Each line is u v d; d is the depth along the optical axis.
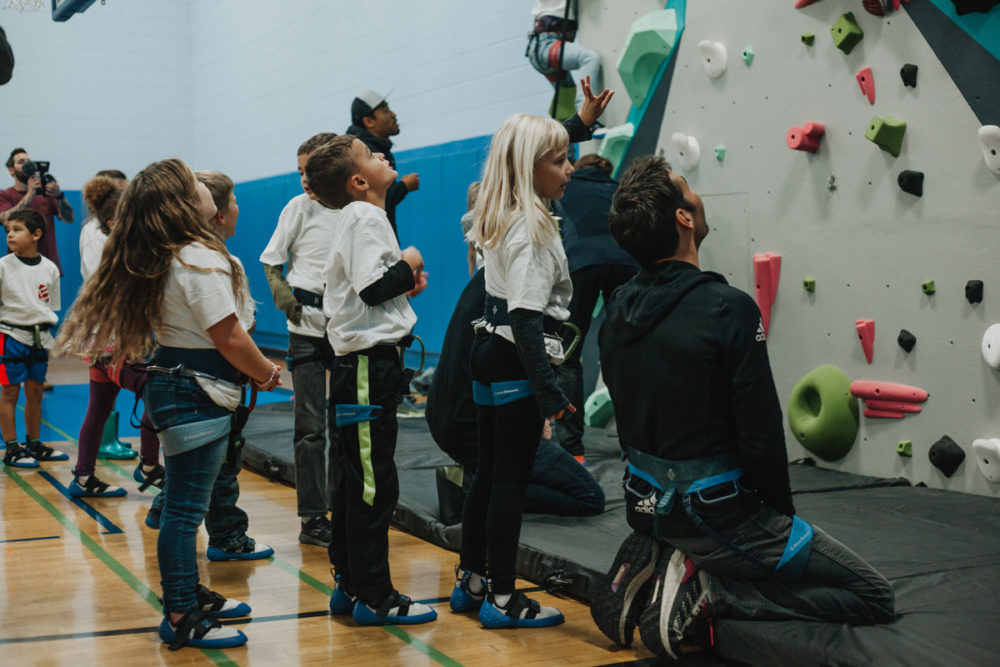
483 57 7.02
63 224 11.07
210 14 11.38
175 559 2.24
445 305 7.27
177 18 11.86
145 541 3.25
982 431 3.40
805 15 3.98
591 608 2.26
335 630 2.39
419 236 7.60
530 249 2.19
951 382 3.49
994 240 3.31
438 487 3.24
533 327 2.18
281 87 9.98
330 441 3.26
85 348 2.35
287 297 3.21
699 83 4.57
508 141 2.26
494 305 2.32
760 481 2.00
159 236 2.14
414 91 7.87
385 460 2.37
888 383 3.72
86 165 11.39
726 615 2.12
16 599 2.63
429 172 7.40
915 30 3.54
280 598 2.66
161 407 2.19
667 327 2.04
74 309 2.19
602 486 3.71
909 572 2.47
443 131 7.54
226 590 2.73
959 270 3.44
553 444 3.24
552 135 2.26
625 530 3.00
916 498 3.36
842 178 3.88
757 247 4.30
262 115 10.42
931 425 3.57
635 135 5.02
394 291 2.31
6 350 4.54
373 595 2.38
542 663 2.16
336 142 2.44
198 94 11.87
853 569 2.06
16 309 4.57
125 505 3.80
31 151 11.09
